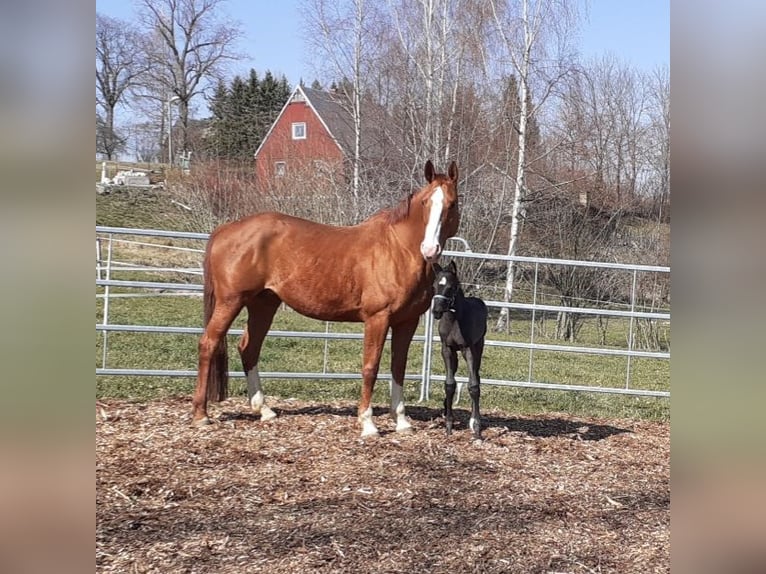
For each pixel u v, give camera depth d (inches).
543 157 688.4
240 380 310.3
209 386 216.4
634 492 177.8
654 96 792.9
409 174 689.6
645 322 530.3
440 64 679.1
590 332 608.1
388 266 203.9
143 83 1485.0
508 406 299.0
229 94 1592.0
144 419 220.1
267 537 138.3
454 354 214.7
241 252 205.9
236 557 129.0
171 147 1448.1
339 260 205.8
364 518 150.1
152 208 864.3
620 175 772.6
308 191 674.2
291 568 125.9
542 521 154.4
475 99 687.7
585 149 727.7
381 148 744.3
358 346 437.7
